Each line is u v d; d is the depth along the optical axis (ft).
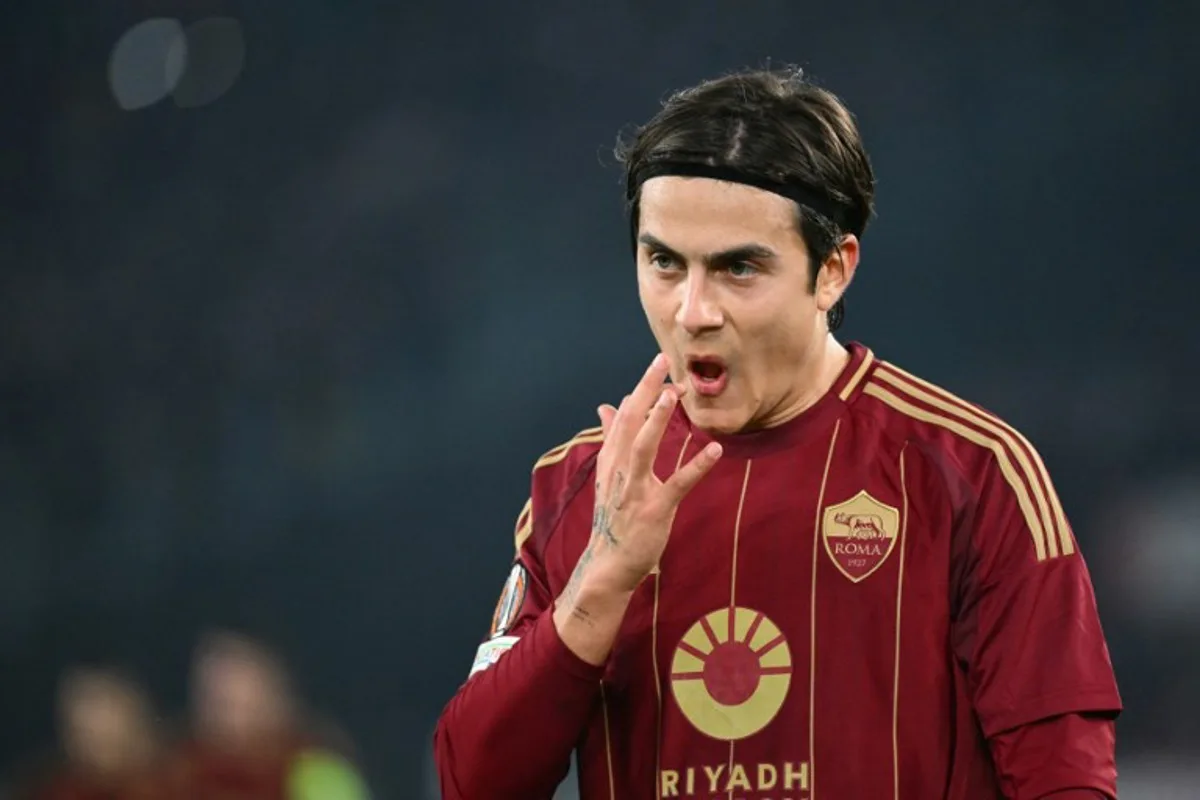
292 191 167.32
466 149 166.81
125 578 156.66
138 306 165.27
